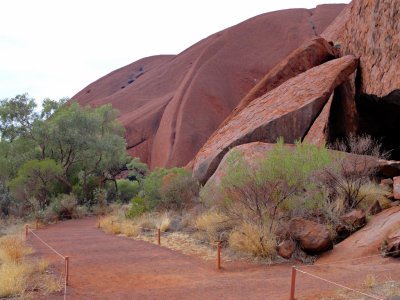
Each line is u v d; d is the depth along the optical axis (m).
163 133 72.06
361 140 16.30
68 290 8.07
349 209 12.15
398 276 7.36
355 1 21.84
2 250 11.39
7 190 33.09
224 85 76.81
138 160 49.19
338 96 21.75
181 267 10.45
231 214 12.69
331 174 12.60
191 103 71.44
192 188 20.22
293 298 6.80
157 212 20.19
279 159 12.20
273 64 81.69
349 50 22.78
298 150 13.16
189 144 65.19
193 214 16.67
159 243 14.09
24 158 33.53
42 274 9.30
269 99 23.30
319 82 20.02
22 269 8.78
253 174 12.25
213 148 21.88
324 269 8.80
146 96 97.19
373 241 9.83
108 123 41.62
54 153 34.78
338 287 7.18
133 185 42.56
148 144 77.06
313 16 91.06
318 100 18.88
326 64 21.38
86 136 34.28
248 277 8.96
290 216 11.83
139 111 86.12
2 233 22.08
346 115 20.78
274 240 10.68
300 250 10.46
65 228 23.28
